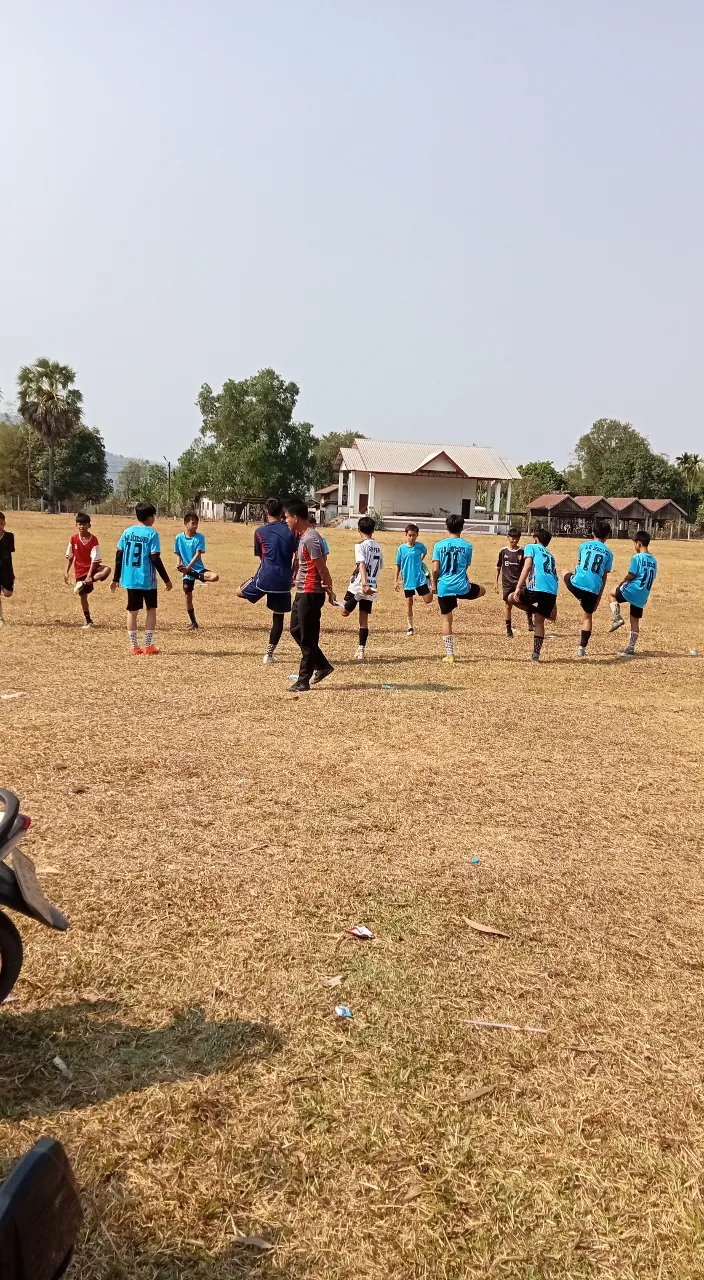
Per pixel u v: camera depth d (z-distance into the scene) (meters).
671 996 3.52
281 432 69.81
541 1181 2.54
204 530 42.94
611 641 14.31
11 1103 2.74
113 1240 2.28
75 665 10.16
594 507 74.50
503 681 10.08
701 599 21.75
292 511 8.62
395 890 4.34
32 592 18.19
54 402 66.62
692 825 5.46
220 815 5.25
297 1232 2.33
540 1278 2.24
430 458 58.25
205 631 13.58
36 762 6.09
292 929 3.91
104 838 4.83
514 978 3.60
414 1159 2.60
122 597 17.84
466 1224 2.38
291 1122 2.72
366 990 3.46
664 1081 3.00
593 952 3.83
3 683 8.95
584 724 8.00
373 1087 2.89
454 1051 3.10
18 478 80.12
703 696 9.63
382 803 5.60
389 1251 2.29
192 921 3.95
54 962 3.57
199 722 7.46
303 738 7.07
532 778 6.27
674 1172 2.60
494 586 22.55
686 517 84.06
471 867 4.66
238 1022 3.22
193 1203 2.41
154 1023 3.19
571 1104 2.86
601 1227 2.39
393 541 41.25
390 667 10.78
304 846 4.84
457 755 6.77
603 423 108.25
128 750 6.50
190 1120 2.70
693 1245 2.35
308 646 8.80
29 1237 1.54
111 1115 2.71
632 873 4.70
